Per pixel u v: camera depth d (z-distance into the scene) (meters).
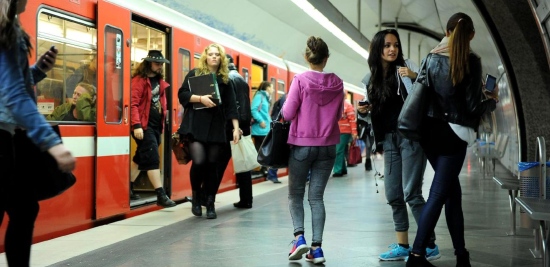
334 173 16.72
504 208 9.70
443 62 5.00
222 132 8.66
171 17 10.64
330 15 14.96
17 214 3.59
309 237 7.22
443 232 7.46
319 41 6.01
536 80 8.65
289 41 23.02
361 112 5.96
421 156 5.65
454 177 5.04
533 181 6.29
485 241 6.78
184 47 10.98
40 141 3.21
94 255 6.07
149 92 9.26
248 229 7.70
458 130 5.00
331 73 5.98
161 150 10.36
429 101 5.05
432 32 31.30
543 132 8.75
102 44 8.14
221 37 13.15
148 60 9.26
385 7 25.83
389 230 7.61
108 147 8.24
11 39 3.21
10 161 3.35
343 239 7.00
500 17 8.33
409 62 6.00
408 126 5.03
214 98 8.38
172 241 6.87
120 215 8.90
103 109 8.13
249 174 9.84
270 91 13.89
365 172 18.53
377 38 5.77
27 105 3.21
